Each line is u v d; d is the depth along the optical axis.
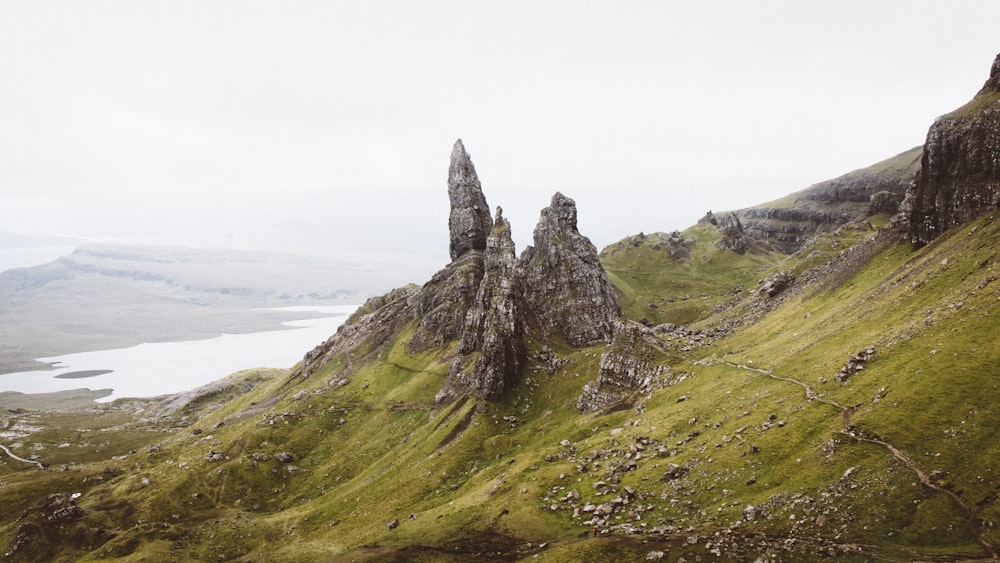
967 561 54.34
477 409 177.88
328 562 109.00
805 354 113.88
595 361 182.75
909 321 99.19
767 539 68.31
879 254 154.62
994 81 141.12
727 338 163.62
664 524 80.50
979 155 130.25
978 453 64.50
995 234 108.00
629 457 107.44
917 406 75.06
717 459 90.38
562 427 149.50
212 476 184.75
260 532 146.62
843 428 79.31
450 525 104.62
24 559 147.25
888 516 63.19
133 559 136.25
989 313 84.06
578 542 83.50
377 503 141.62
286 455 196.62
